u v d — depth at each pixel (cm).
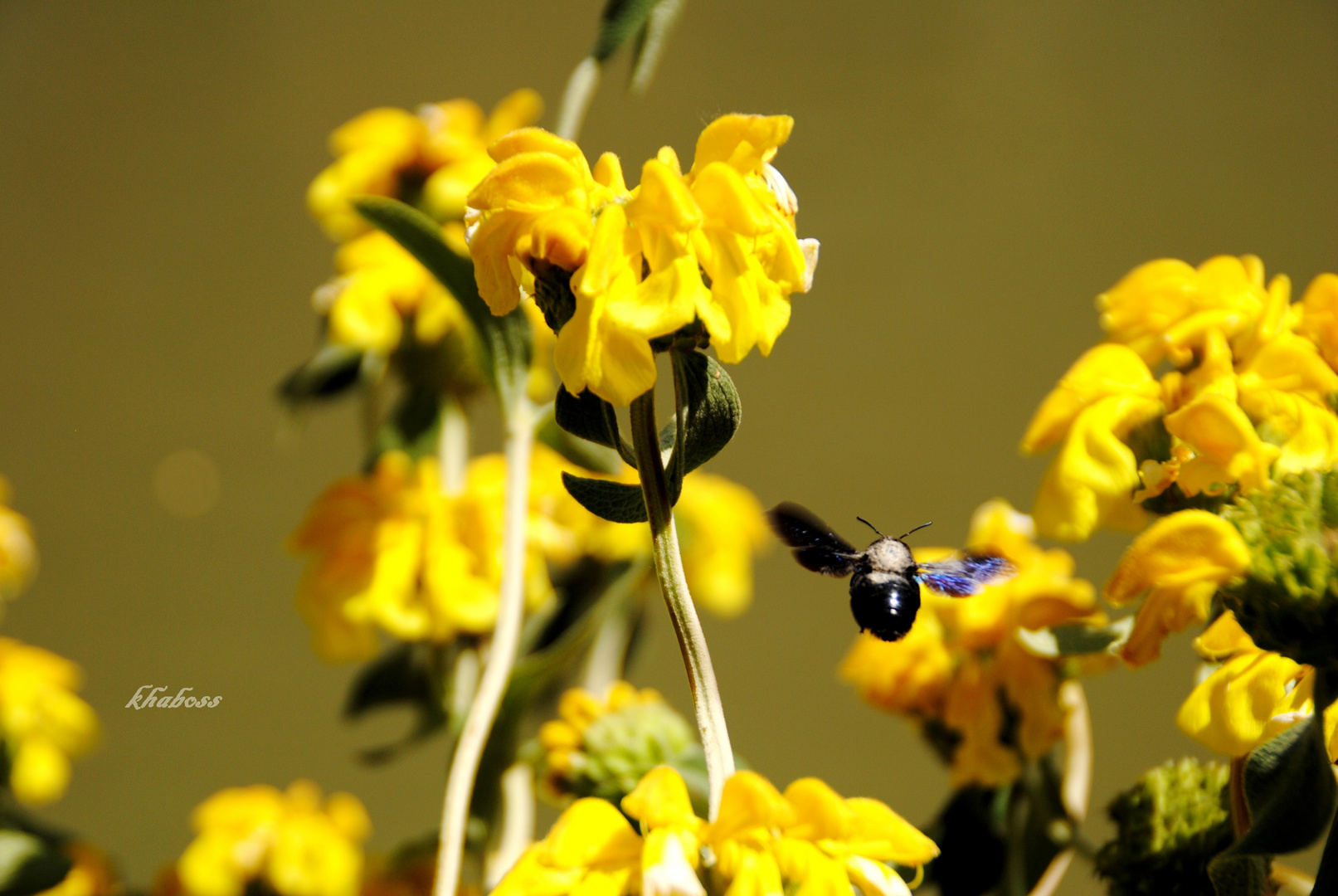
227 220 517
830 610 480
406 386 196
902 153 476
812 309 479
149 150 520
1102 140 476
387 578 167
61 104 525
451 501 175
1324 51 476
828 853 141
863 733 466
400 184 197
